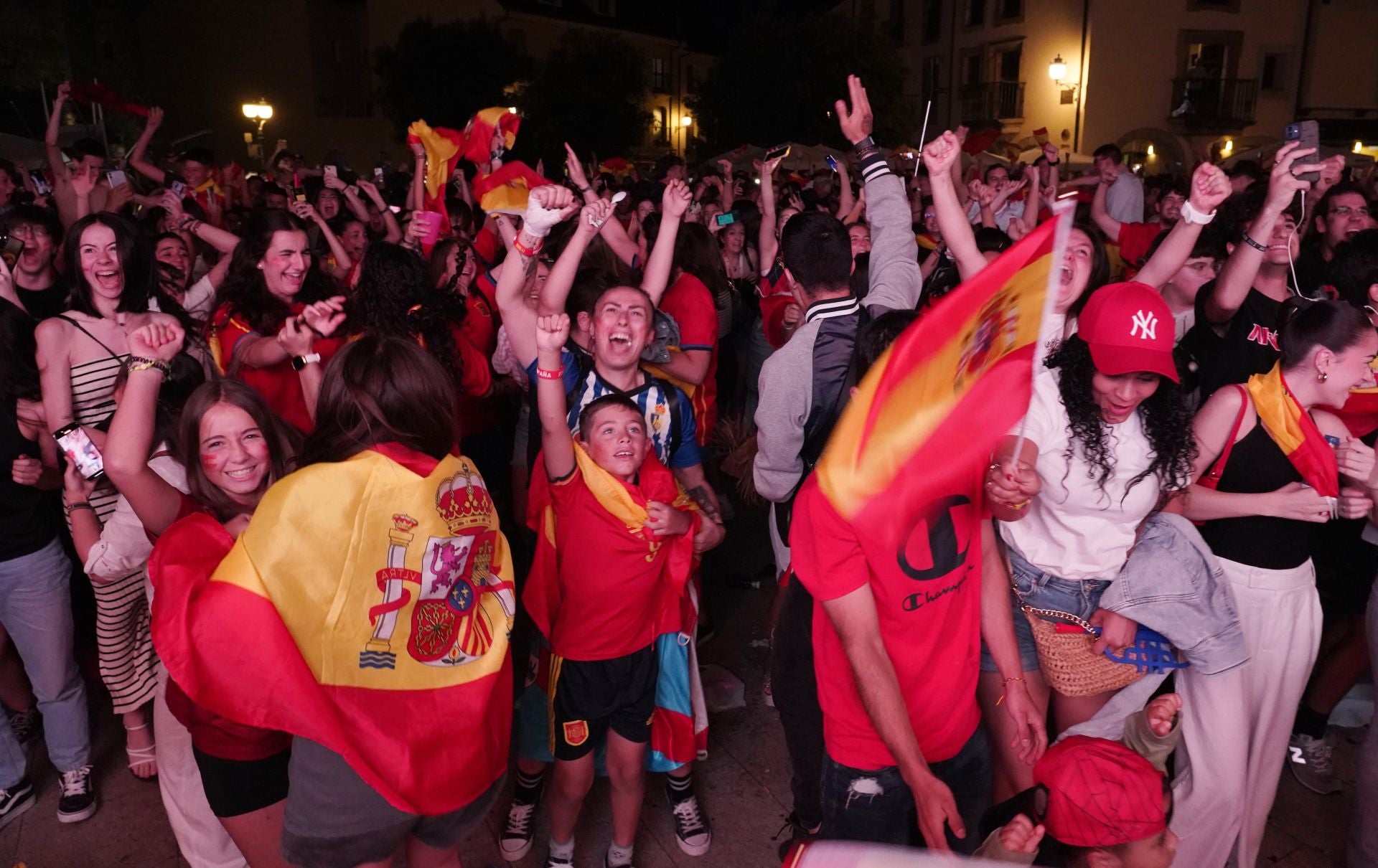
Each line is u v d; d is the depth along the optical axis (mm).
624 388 3172
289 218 3607
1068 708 2709
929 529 2076
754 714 3881
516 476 4609
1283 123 29031
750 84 30469
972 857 1961
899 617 2121
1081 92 29141
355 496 1958
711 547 3148
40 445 3146
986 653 2662
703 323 4098
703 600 4363
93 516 2986
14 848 3143
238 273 3602
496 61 31812
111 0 33938
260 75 37562
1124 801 1832
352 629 1964
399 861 2979
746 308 6824
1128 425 2439
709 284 4363
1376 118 28703
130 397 2322
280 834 2342
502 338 4488
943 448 1845
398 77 31734
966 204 6355
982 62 31578
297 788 2021
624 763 2898
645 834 3209
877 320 2400
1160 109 29094
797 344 2967
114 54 33688
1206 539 2859
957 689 2254
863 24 31109
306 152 37938
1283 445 2668
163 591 1965
